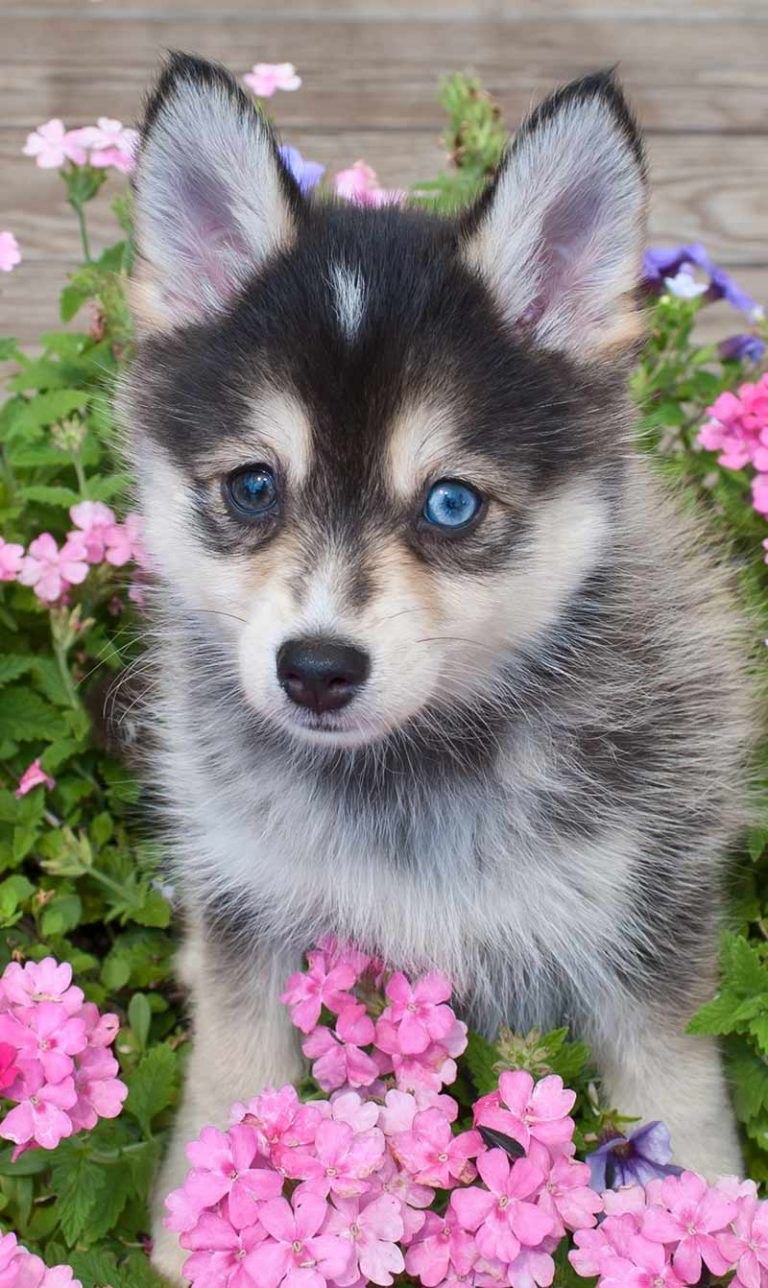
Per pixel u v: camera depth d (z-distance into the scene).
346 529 0.50
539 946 0.55
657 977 0.55
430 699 0.51
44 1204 0.56
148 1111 0.55
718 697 0.57
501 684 0.53
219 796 0.55
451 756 0.53
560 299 0.52
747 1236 0.48
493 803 0.53
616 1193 0.49
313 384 0.50
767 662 0.61
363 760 0.54
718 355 0.73
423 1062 0.52
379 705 0.49
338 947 0.55
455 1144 0.49
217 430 0.51
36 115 0.98
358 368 0.50
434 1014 0.52
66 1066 0.50
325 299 0.51
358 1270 0.48
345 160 0.96
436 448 0.50
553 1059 0.52
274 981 0.56
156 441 0.53
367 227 0.53
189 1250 0.50
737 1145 0.55
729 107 1.04
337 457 0.50
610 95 0.50
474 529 0.50
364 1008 0.53
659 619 0.55
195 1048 0.57
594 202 0.51
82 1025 0.51
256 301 0.52
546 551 0.51
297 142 0.97
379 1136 0.49
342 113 1.00
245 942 0.56
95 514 0.62
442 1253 0.49
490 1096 0.50
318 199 0.57
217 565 0.52
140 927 0.63
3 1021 0.51
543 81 1.03
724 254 0.95
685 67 1.07
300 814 0.54
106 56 1.03
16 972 0.52
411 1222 0.49
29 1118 0.50
